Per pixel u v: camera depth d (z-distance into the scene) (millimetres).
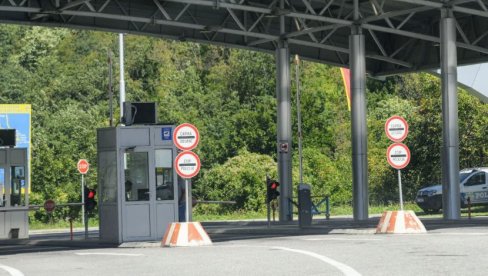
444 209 40438
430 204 56188
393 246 20406
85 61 91062
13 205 37031
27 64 96938
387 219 27141
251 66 83625
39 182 67062
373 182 71938
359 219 43656
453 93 40562
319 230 33000
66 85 85375
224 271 15711
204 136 79312
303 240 24688
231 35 51062
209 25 47250
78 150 71438
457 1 40438
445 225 33719
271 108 80312
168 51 91250
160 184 29234
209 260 18312
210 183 70125
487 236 23203
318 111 79188
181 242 24891
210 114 82250
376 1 43812
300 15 44094
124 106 29859
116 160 28797
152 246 26906
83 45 95250
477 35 49625
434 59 52188
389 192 71812
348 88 64812
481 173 57062
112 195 29156
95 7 46344
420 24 51656
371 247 20328
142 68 86812
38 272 17109
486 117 69688
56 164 67938
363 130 43906
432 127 70875
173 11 47969
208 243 25016
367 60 55875
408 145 72312
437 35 51219
